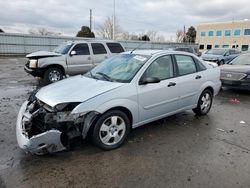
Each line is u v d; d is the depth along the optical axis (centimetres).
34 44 2798
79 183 294
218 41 6291
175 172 321
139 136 437
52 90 385
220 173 321
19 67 1592
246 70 815
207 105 569
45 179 301
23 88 875
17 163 335
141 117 418
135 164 340
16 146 383
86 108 341
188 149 389
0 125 473
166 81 452
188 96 505
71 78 457
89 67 1038
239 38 5853
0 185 287
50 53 974
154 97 429
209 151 384
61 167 328
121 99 377
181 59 499
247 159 361
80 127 345
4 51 2644
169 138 431
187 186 292
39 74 949
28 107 384
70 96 352
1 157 349
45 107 353
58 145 329
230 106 670
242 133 465
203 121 529
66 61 977
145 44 3388
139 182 298
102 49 1070
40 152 323
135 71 420
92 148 383
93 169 325
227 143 416
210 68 568
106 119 367
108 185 292
